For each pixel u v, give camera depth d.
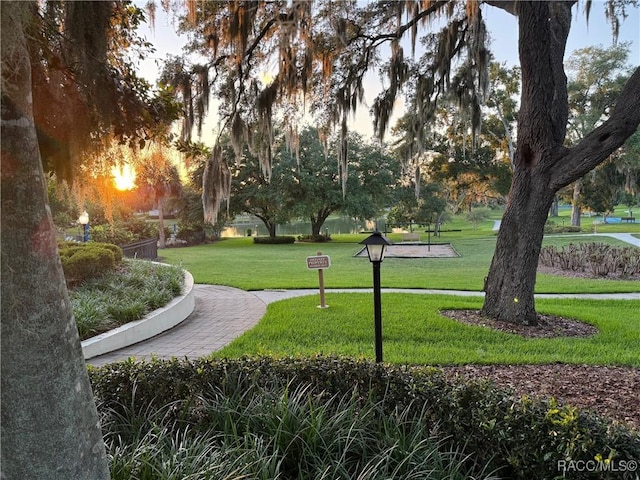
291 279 11.27
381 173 26.44
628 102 5.28
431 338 5.16
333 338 5.15
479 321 6.13
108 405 2.55
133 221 20.88
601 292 9.22
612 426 1.92
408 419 2.37
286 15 3.77
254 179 26.34
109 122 2.16
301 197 26.05
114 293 6.63
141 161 3.02
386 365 2.82
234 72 5.38
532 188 5.98
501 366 4.16
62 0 1.78
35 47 1.82
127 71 2.39
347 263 15.55
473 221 37.34
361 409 2.43
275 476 1.86
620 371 4.00
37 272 1.18
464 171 22.58
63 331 1.24
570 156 5.71
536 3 5.60
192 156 3.67
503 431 2.00
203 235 27.84
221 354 4.57
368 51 6.70
